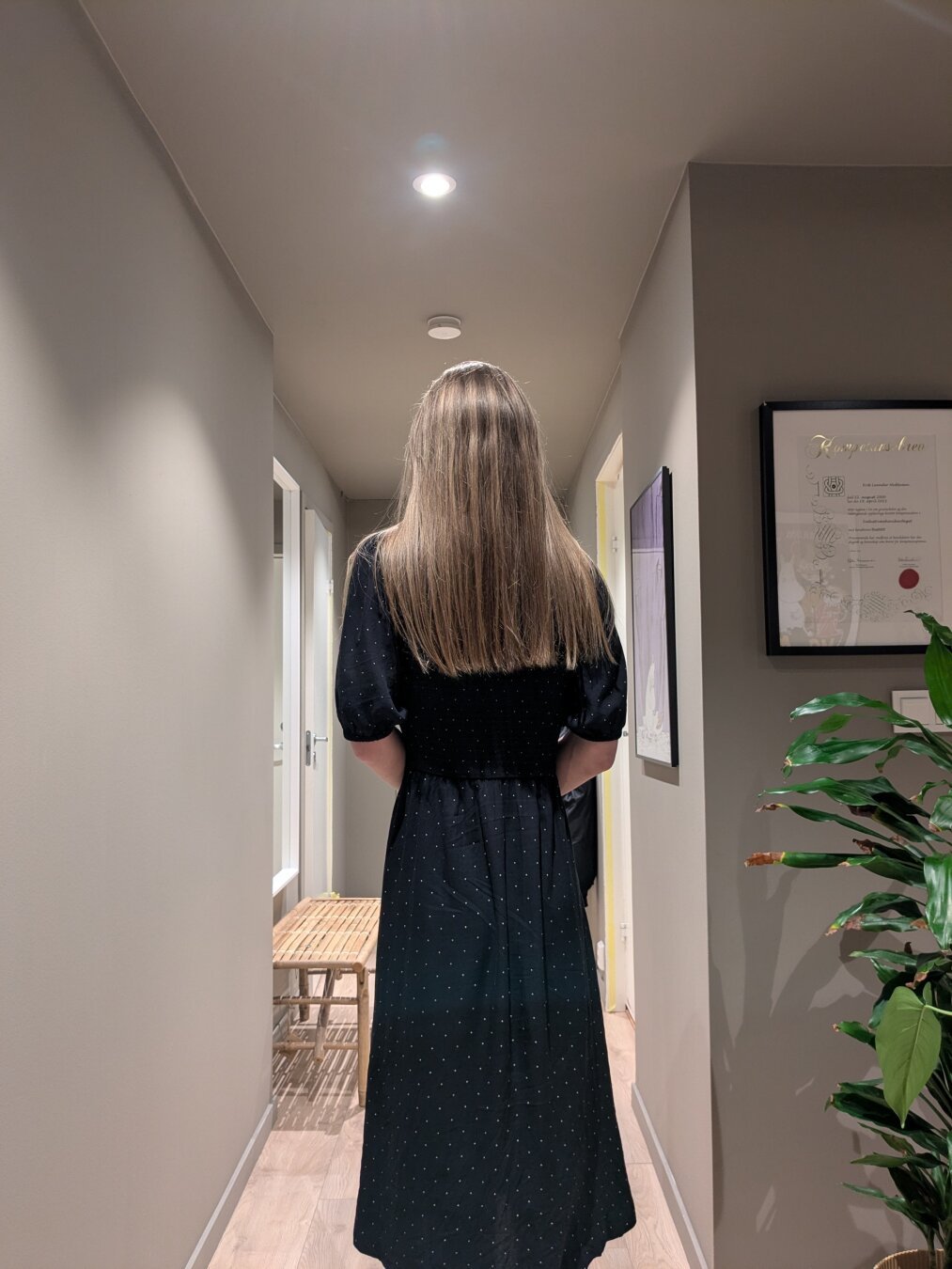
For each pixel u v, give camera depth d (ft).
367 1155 4.09
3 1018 3.68
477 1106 3.92
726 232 6.17
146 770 5.33
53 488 4.23
